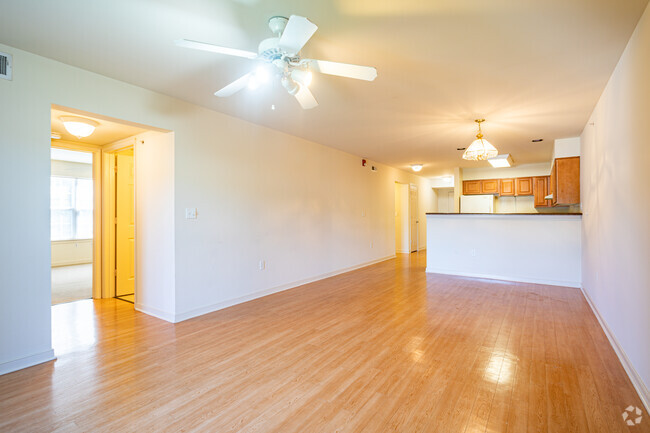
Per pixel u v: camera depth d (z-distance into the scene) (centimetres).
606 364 229
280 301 393
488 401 185
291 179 461
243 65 249
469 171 805
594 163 348
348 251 595
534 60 242
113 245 425
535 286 475
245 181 391
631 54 211
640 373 194
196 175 336
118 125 325
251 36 210
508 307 368
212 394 194
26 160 229
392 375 216
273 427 164
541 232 494
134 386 203
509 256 518
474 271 546
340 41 215
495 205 813
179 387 202
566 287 467
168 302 324
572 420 167
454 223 563
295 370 223
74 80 251
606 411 175
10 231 222
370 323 316
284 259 450
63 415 174
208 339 277
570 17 189
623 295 232
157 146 335
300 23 153
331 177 549
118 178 430
